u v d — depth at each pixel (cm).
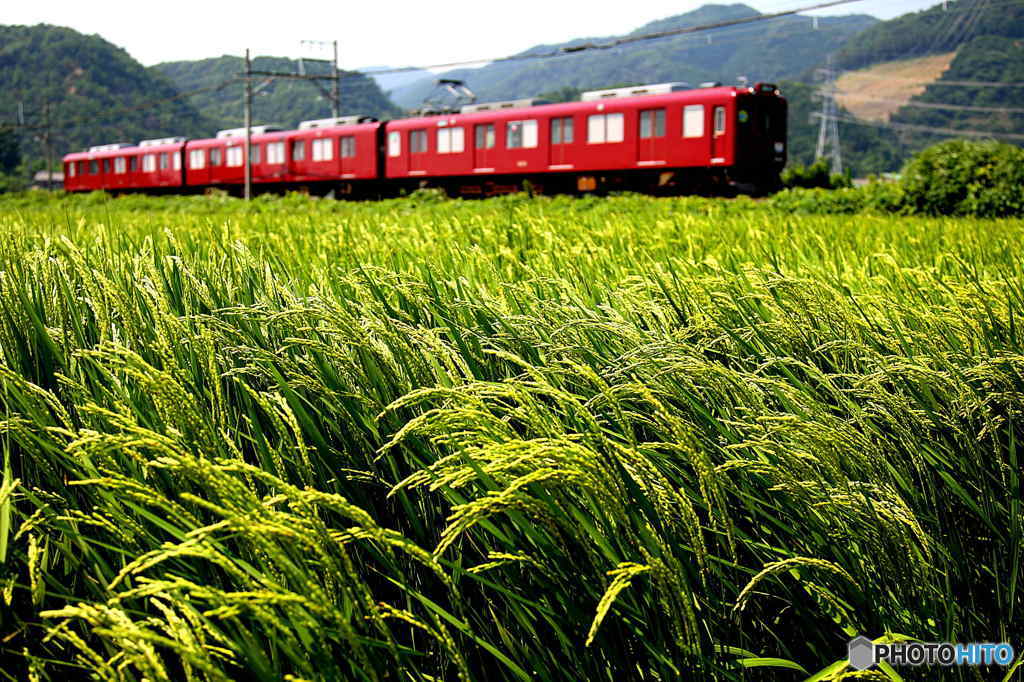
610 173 3150
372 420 250
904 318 381
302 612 153
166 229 470
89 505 222
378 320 297
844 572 199
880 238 907
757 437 238
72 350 291
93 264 409
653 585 185
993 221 1675
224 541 192
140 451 213
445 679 201
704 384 272
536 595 206
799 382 291
